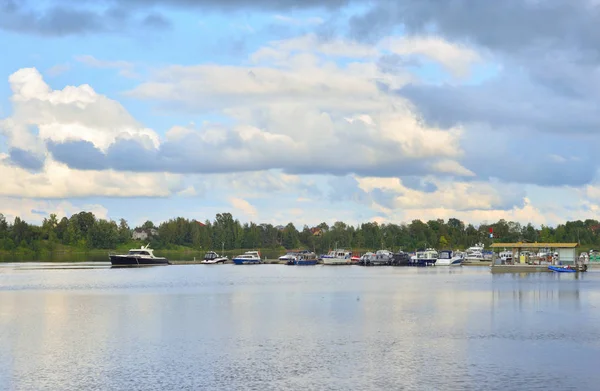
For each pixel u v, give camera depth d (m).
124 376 45.31
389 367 47.34
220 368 47.38
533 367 47.03
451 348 53.97
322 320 71.38
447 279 143.50
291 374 45.50
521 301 89.50
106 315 76.75
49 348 55.09
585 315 73.69
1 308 85.00
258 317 74.25
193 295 104.56
